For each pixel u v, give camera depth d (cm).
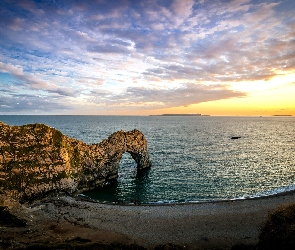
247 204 3797
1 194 3625
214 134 15950
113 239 2762
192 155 8306
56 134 4894
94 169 5097
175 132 17450
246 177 5584
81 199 4175
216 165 6819
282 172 5978
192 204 3888
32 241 2475
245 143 11325
